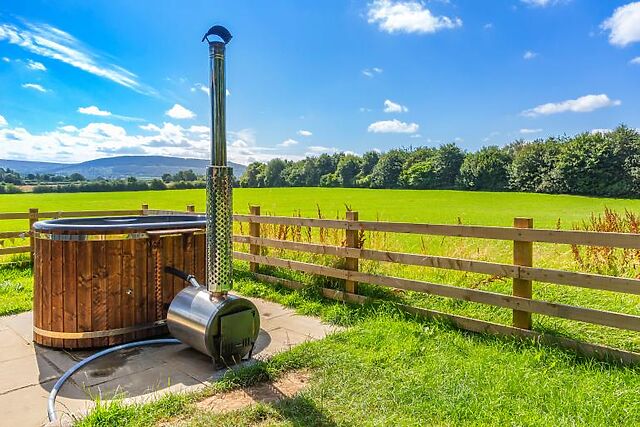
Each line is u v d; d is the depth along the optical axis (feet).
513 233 11.48
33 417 7.74
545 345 10.71
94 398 8.43
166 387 8.94
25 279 20.12
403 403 8.02
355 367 9.66
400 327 12.29
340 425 7.27
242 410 7.77
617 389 8.41
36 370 9.93
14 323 13.60
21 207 73.72
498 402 7.97
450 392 8.38
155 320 12.07
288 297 16.05
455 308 14.08
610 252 17.30
